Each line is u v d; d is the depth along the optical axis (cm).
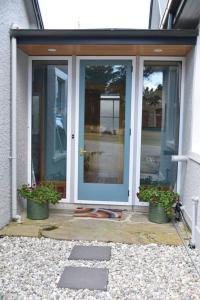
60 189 554
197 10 429
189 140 467
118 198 545
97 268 335
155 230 448
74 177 547
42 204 484
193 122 446
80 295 282
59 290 290
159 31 441
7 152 457
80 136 543
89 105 540
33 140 553
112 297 280
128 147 538
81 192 549
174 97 533
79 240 409
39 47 481
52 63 539
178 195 509
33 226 455
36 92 547
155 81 532
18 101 493
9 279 309
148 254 372
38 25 633
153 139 539
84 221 482
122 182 544
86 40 455
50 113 548
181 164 522
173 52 499
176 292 290
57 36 455
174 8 514
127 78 531
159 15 748
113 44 455
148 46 464
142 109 535
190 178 450
